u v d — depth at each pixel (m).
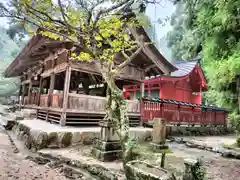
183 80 14.21
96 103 8.38
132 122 9.82
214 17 7.72
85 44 4.13
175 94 13.95
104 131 4.88
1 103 23.98
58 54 8.75
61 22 3.67
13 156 5.12
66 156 4.75
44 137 5.48
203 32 9.23
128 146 3.61
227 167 4.76
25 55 10.54
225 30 7.50
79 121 8.16
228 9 6.70
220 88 9.29
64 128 6.69
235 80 8.39
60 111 7.58
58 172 4.04
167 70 10.04
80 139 6.09
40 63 11.51
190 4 10.91
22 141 6.86
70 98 7.63
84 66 8.05
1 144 6.39
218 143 8.34
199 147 7.29
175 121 10.87
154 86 14.02
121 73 9.32
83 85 13.64
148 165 2.99
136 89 15.48
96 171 3.90
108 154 4.59
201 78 14.48
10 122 9.71
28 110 11.23
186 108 11.62
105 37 4.62
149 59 9.52
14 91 25.11
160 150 5.90
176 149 6.68
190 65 14.80
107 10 3.89
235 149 6.85
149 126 9.74
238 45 6.99
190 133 11.10
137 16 5.27
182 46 18.33
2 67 27.19
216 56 8.17
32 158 4.91
